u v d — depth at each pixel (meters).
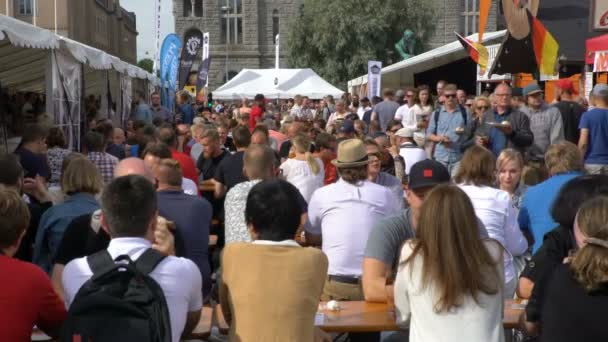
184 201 5.79
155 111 20.92
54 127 9.59
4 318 3.51
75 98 13.52
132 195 3.52
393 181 7.66
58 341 3.82
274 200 3.81
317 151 10.06
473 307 3.49
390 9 46.78
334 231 5.54
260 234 3.84
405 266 3.65
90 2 55.41
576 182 4.29
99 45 61.75
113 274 3.34
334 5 47.00
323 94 27.30
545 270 3.68
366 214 5.55
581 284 3.36
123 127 20.22
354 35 47.06
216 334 5.28
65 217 5.41
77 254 4.61
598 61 12.33
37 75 18.83
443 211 3.53
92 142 9.02
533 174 6.94
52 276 4.63
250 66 75.06
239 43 75.31
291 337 3.65
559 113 10.34
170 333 3.29
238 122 15.70
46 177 8.23
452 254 3.47
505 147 9.88
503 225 5.12
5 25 9.20
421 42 47.97
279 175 8.72
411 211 4.63
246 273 3.72
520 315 4.22
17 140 15.24
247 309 3.68
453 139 11.06
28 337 3.58
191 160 9.20
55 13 44.19
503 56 12.40
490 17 68.56
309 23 50.12
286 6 74.44
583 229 3.44
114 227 3.53
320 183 8.81
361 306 4.62
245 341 3.65
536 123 10.36
